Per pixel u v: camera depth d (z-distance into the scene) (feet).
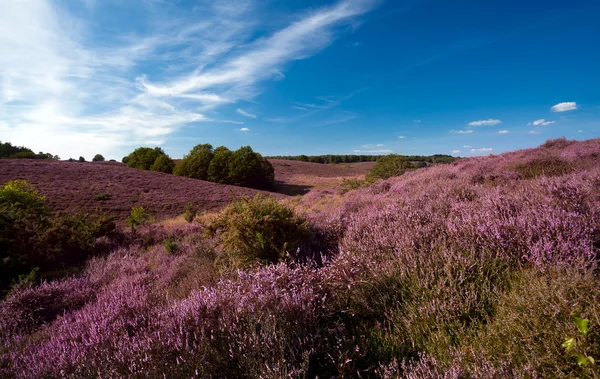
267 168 189.57
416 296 8.82
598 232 9.02
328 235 18.44
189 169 186.29
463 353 6.23
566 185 12.91
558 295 6.31
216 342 8.07
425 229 12.70
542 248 8.72
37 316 15.79
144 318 11.64
